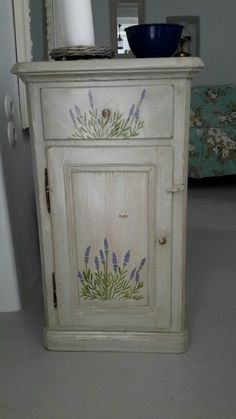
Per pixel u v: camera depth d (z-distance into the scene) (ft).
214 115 11.88
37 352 4.66
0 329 5.09
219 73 14.17
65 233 4.28
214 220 9.13
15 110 5.40
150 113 3.82
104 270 4.41
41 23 6.23
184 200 4.11
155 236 4.23
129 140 3.92
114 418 3.72
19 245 5.59
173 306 4.47
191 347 4.69
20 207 5.68
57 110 3.86
